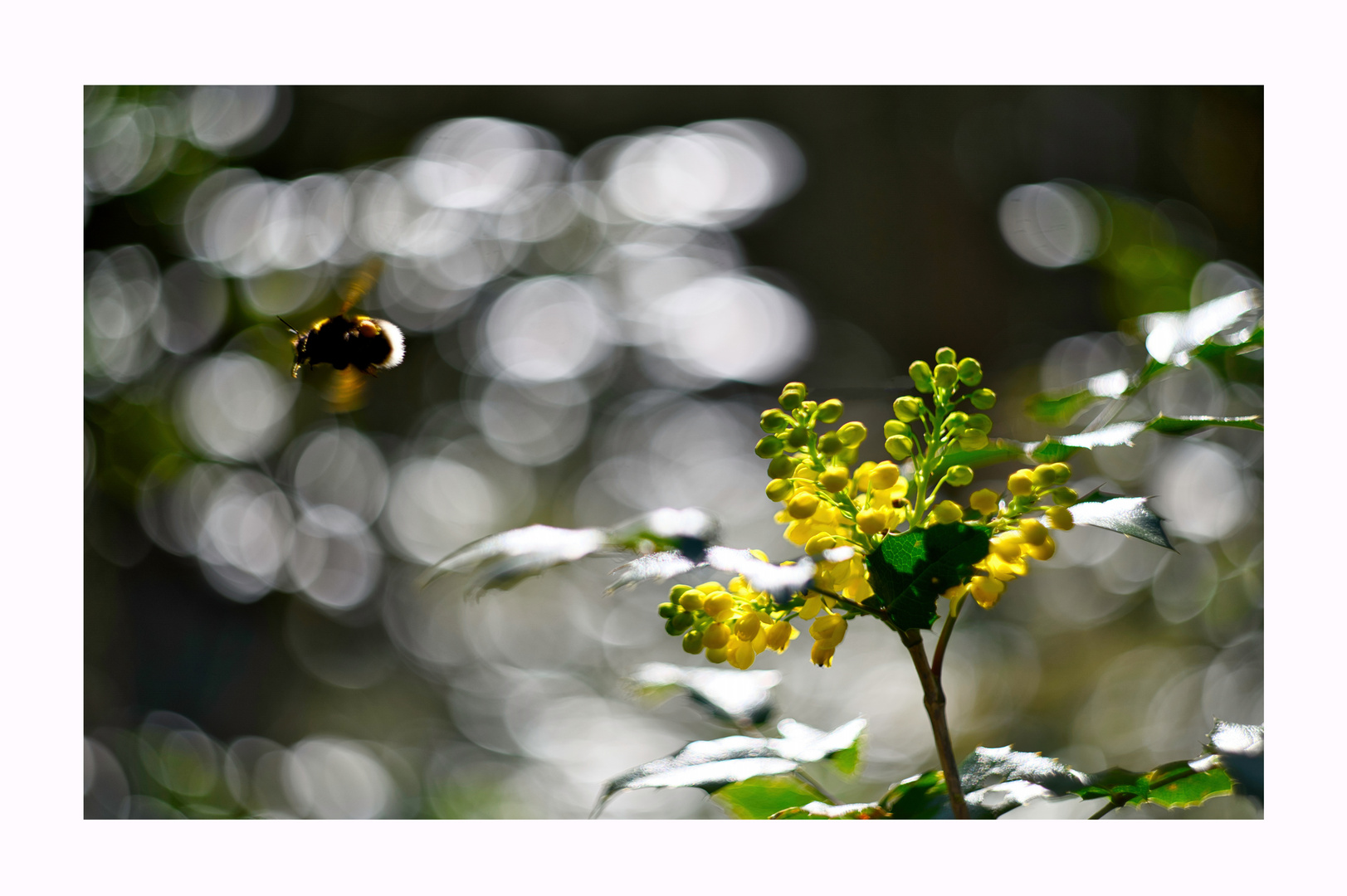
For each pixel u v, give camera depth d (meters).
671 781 1.24
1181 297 4.46
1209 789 1.24
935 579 1.14
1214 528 4.86
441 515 7.31
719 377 8.07
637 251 8.38
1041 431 3.19
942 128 8.01
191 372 5.86
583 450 7.86
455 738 6.36
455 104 8.10
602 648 6.95
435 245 7.45
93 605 5.80
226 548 6.25
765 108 8.70
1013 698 5.64
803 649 6.20
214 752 5.89
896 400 1.27
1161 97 5.94
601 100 8.55
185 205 5.88
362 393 2.60
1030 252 6.31
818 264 8.45
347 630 6.80
